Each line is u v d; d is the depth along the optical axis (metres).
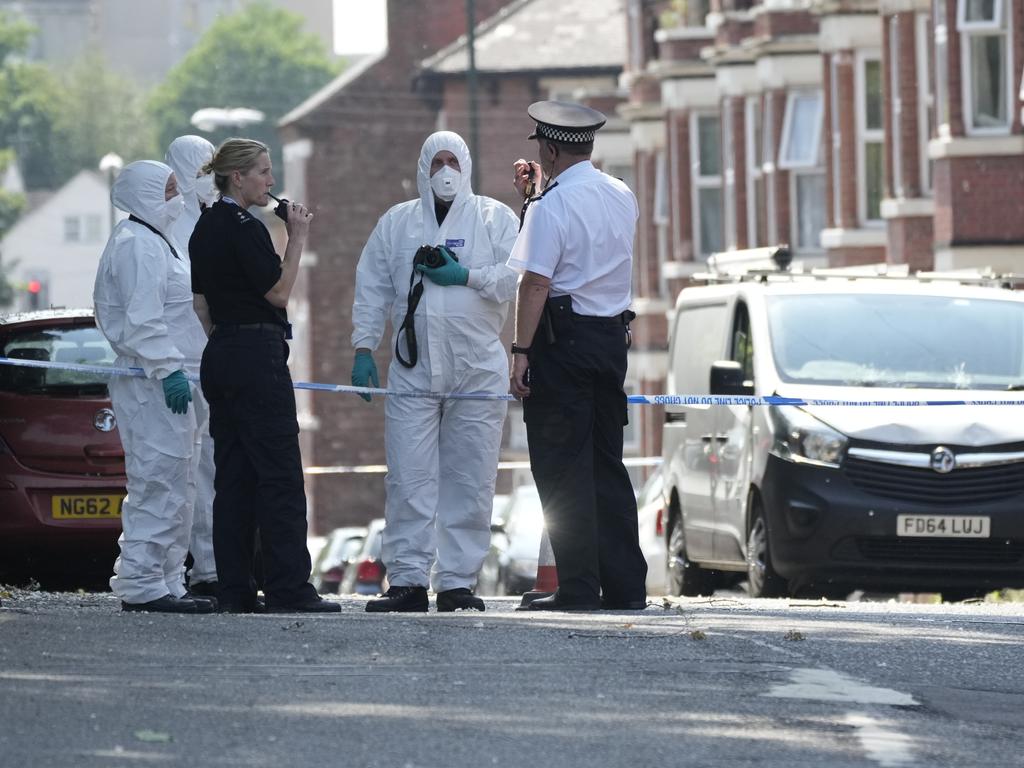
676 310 71.38
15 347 57.47
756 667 32.62
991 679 32.47
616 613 42.12
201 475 48.19
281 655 32.97
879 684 31.47
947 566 55.59
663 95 168.38
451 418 47.41
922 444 55.62
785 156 142.25
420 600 46.72
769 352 60.12
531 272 42.81
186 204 48.16
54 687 29.47
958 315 61.19
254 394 42.19
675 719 27.97
